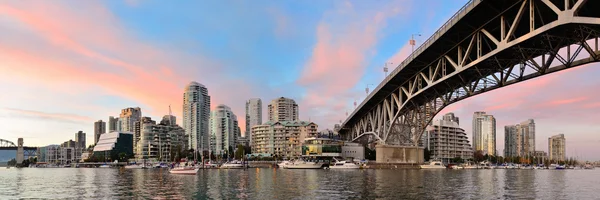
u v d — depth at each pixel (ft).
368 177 261.24
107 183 240.32
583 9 150.00
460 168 497.87
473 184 211.20
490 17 177.58
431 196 153.17
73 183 247.50
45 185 235.81
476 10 173.17
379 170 367.45
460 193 164.35
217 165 462.60
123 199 155.02
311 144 545.03
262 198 150.00
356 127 537.65
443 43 218.38
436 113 311.47
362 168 400.67
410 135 396.37
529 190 184.55
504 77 202.80
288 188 185.26
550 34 160.25
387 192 165.89
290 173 323.57
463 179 249.75
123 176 320.91
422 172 338.13
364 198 147.02
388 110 365.61
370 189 178.09
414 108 350.23
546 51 173.78
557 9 134.10
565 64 163.02
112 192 181.78
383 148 389.39
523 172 409.49
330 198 147.64
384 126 378.94
